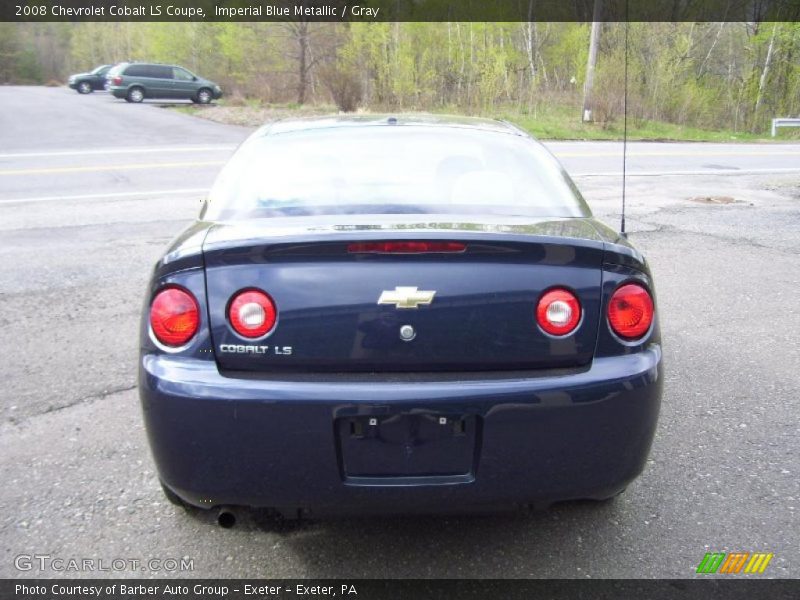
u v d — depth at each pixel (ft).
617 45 92.43
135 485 10.56
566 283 7.86
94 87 127.85
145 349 8.02
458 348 7.68
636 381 7.88
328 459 7.55
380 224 8.39
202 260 7.76
